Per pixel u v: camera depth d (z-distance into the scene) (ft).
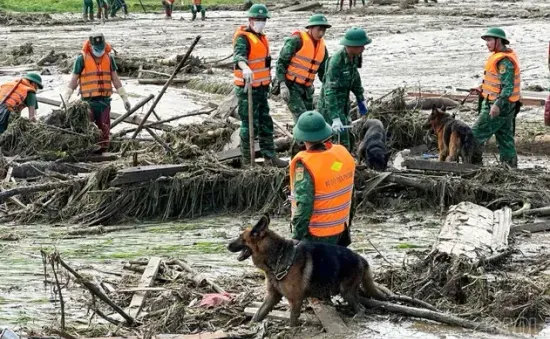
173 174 38.27
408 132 47.65
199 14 153.99
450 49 91.04
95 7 159.12
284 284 23.82
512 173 39.01
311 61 40.60
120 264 30.42
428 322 24.70
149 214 37.81
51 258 24.25
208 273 29.30
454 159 40.65
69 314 25.58
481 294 25.72
